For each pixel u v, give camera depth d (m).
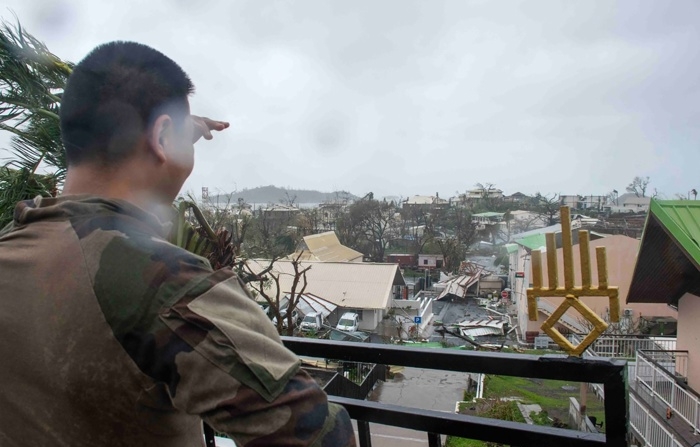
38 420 0.73
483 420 1.28
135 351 0.69
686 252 6.60
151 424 0.73
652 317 17.67
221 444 1.91
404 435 7.33
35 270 0.75
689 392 7.00
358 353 1.42
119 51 0.86
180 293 0.69
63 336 0.71
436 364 1.30
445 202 73.56
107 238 0.74
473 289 35.94
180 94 0.90
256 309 0.76
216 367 0.66
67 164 0.89
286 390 0.67
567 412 9.30
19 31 3.51
